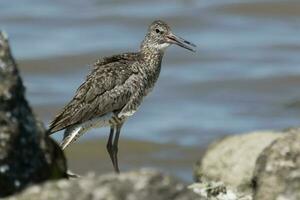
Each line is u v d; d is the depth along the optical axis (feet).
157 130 96.73
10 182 27.99
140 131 96.22
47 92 108.37
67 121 47.73
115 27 135.85
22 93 29.17
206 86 111.45
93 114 48.14
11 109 28.55
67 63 119.03
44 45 127.44
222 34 132.46
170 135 95.50
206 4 143.54
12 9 145.59
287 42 128.06
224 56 122.01
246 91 109.70
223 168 56.44
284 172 30.12
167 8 142.92
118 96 48.57
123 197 25.79
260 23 136.87
